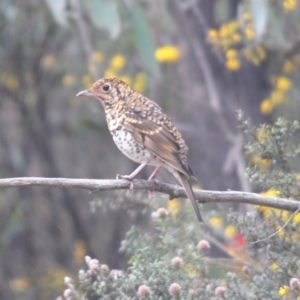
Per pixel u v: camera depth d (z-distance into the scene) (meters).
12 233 16.42
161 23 12.27
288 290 7.10
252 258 7.82
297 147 7.91
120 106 8.95
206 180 13.09
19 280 17.03
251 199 7.57
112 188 7.59
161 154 8.52
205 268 7.33
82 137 19.05
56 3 10.75
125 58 15.07
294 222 7.55
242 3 12.67
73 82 17.17
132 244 8.02
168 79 15.15
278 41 11.38
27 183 7.01
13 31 16.20
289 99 13.89
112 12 10.63
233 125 13.05
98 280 7.62
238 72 13.24
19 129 17.75
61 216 17.91
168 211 8.20
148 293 6.90
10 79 17.00
